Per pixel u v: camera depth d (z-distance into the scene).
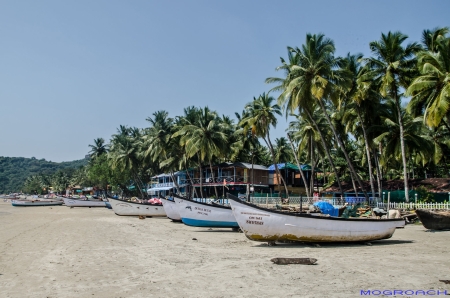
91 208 65.31
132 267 12.80
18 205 76.06
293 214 16.75
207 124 50.84
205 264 13.22
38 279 11.15
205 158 58.50
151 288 10.05
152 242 19.44
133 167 73.12
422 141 37.97
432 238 20.02
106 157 88.25
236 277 11.17
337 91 31.92
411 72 31.44
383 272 11.62
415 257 14.18
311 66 31.75
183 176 70.44
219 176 57.94
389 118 38.28
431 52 29.78
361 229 17.44
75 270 12.36
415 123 37.00
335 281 10.59
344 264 12.88
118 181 80.31
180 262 13.65
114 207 40.47
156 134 59.28
